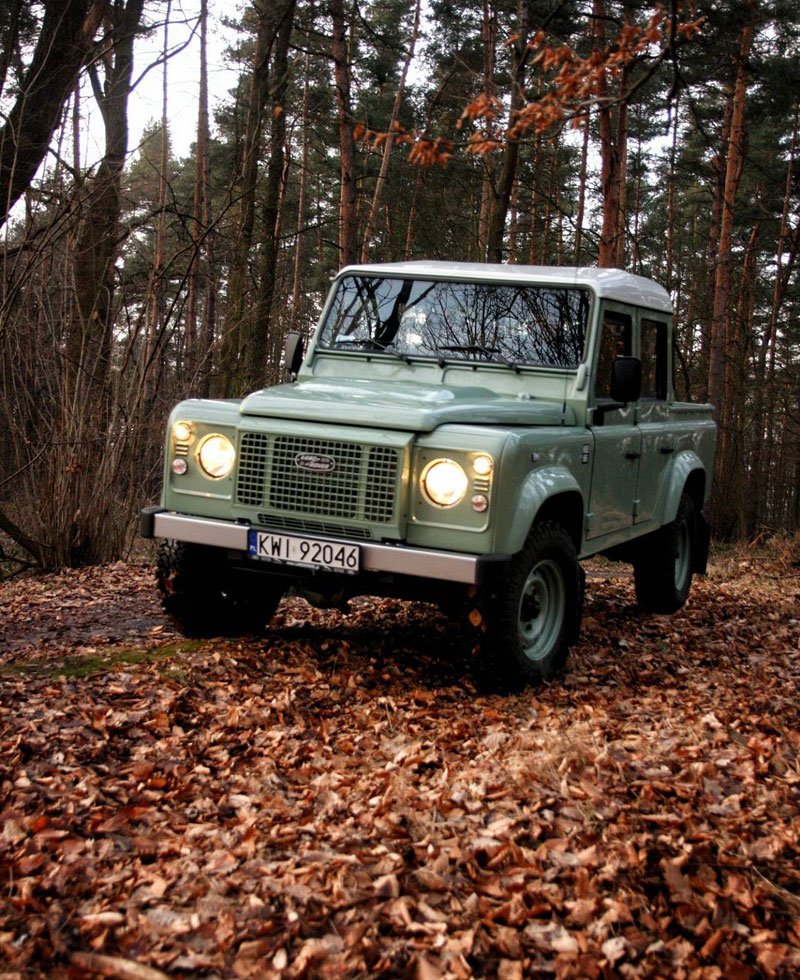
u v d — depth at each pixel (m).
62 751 3.96
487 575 4.61
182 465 5.36
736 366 23.59
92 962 2.56
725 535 22.72
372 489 4.84
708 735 4.43
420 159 5.38
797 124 25.92
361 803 3.62
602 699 5.15
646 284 6.98
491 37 21.88
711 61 15.80
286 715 4.64
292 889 2.91
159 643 5.83
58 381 9.66
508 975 2.60
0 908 2.78
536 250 27.62
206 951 2.65
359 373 6.16
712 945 2.76
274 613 6.45
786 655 6.56
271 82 14.87
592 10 16.98
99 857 3.12
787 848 3.31
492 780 3.76
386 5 24.89
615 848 3.20
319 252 34.34
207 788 3.75
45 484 9.74
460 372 6.00
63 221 9.34
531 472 5.02
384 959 2.63
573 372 5.85
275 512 5.04
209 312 14.92
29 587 8.58
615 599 8.49
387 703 4.87
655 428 7.08
